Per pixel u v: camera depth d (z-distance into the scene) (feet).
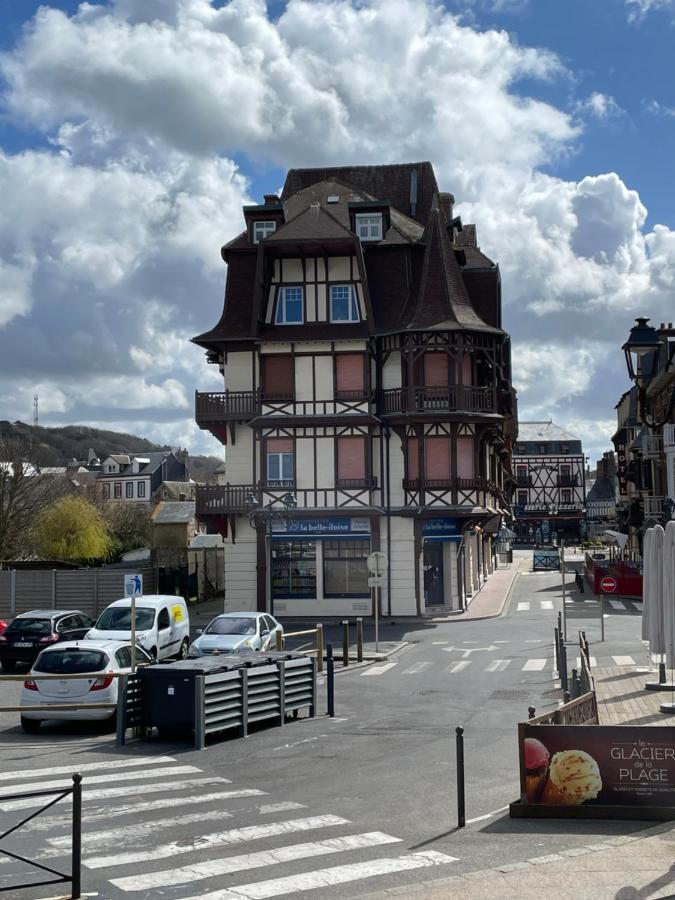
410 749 51.21
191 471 547.90
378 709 65.21
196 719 52.95
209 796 41.34
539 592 161.07
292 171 165.48
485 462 139.33
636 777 36.19
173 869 31.09
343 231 131.44
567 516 373.81
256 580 131.64
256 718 57.62
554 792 36.70
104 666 59.52
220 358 147.54
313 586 131.44
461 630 115.65
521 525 377.50
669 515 145.89
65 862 31.96
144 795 41.60
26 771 47.06
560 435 380.58
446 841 33.76
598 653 90.17
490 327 131.75
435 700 68.18
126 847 33.65
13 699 74.23
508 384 147.84
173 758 50.34
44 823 37.01
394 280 134.62
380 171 162.20
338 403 130.72
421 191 159.53
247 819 37.32
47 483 213.25
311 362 131.54
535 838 33.73
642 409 150.41
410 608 129.80
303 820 37.06
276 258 134.00
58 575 132.26
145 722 54.54
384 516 130.72
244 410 132.26
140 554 213.66
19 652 91.04
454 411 128.36
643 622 60.59
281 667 59.88
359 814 37.91
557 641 79.77
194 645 80.53
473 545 156.25
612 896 26.71
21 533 191.31
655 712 56.75
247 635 81.82
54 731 59.52
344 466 131.44
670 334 157.79
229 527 132.26
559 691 70.18
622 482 259.19
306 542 132.05
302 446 131.75
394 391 131.03
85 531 192.85
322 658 85.56
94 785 43.73
